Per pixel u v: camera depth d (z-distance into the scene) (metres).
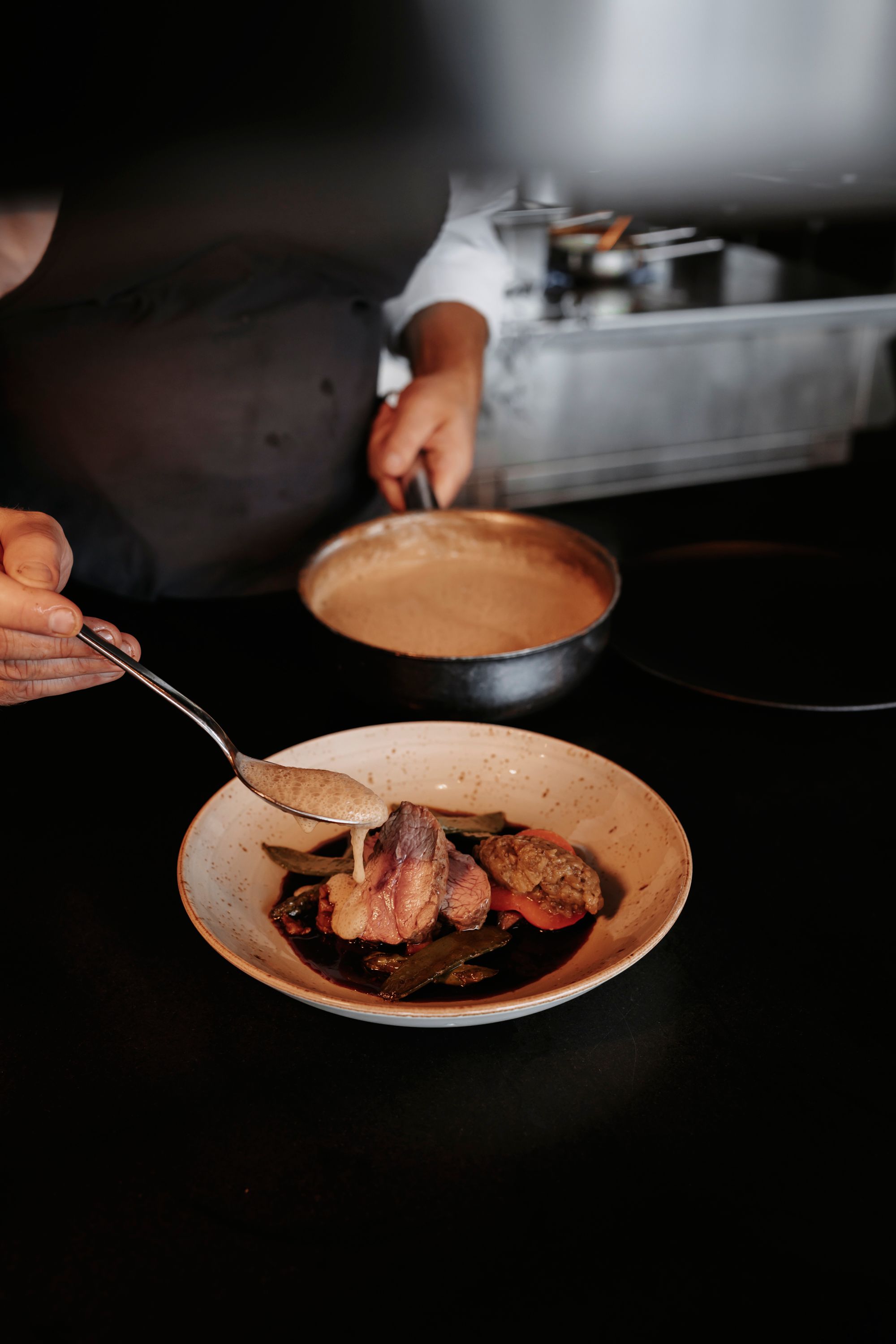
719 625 1.36
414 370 1.79
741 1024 0.78
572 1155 0.68
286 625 1.42
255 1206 0.64
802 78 0.42
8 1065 0.75
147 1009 0.80
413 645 1.15
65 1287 0.60
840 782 1.09
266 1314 0.58
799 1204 0.64
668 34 0.40
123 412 1.56
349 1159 0.68
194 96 0.41
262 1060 0.75
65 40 0.40
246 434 1.62
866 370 3.61
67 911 0.90
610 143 0.42
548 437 3.31
